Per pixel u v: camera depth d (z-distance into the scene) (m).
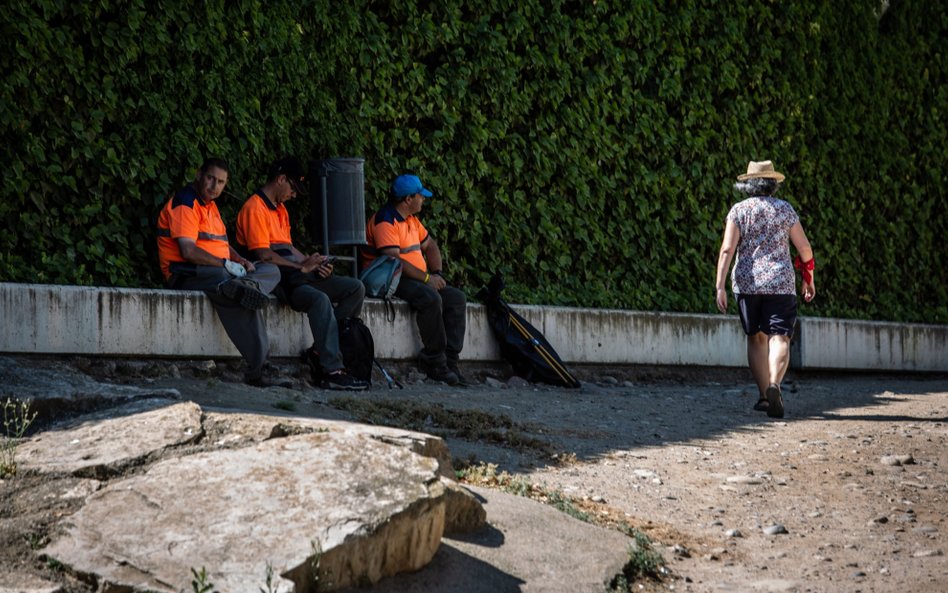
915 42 18.69
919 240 18.84
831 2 17.22
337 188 11.34
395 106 12.16
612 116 14.42
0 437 6.13
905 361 18.11
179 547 4.61
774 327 11.16
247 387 9.29
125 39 9.83
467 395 10.92
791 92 16.55
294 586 4.36
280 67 11.06
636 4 14.49
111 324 9.30
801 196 16.81
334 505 4.89
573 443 8.89
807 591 5.72
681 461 8.52
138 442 5.72
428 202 12.50
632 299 14.58
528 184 13.46
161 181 10.23
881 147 18.02
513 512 6.03
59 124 9.51
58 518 5.02
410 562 4.97
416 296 11.69
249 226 10.53
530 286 13.59
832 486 8.00
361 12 11.84
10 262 9.20
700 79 15.27
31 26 9.21
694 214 15.27
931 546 6.65
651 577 5.79
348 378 10.30
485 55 12.85
